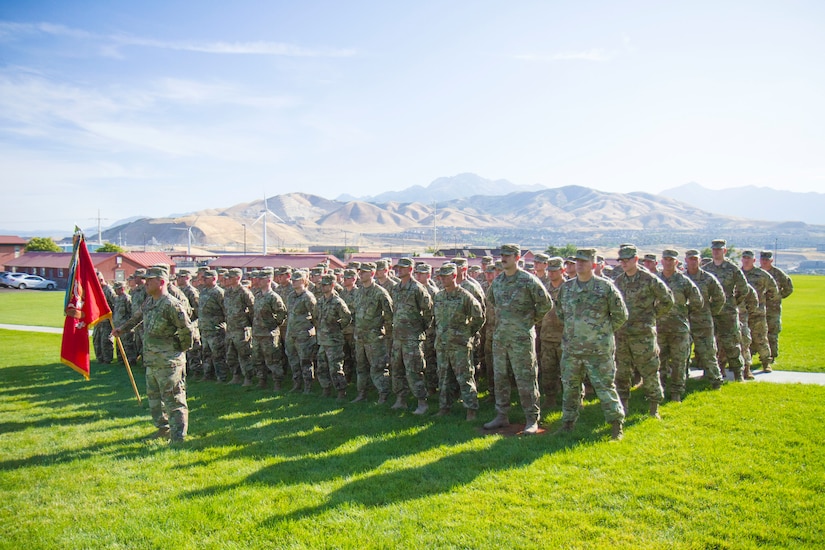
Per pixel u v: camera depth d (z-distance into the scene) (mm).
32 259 68188
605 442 7145
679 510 5242
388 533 4957
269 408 9742
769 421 7781
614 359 8023
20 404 10203
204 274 12312
